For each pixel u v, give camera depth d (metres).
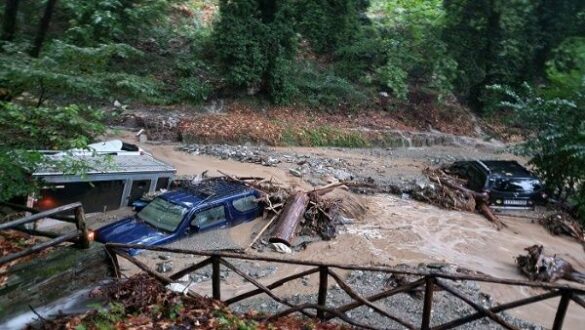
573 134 16.41
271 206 13.29
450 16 29.19
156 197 12.16
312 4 28.11
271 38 23.08
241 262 10.69
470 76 29.75
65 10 18.86
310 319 6.52
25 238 8.87
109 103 20.02
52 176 10.51
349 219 13.85
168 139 19.89
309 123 24.02
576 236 14.45
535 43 29.81
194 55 24.27
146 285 5.92
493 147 27.19
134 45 23.52
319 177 17.20
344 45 28.45
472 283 10.54
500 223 14.88
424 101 28.91
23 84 10.28
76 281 5.88
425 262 11.60
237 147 20.27
